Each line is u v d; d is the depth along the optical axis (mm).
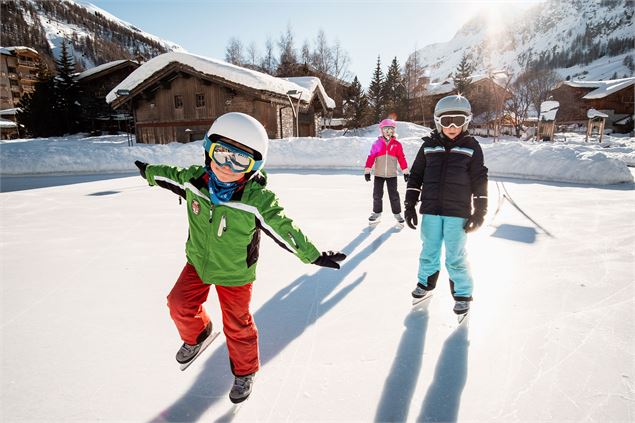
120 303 2709
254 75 16078
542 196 6809
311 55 43750
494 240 4145
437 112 2473
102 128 34594
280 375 1908
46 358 2047
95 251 3910
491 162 10164
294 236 1572
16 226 4961
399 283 3086
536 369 1926
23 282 3098
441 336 2264
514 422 1579
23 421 1597
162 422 1598
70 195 7457
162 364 1997
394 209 4988
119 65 34031
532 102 42000
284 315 2547
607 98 43250
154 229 4801
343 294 2877
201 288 1824
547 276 3133
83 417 1623
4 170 11172
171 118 18406
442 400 1718
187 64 16594
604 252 3691
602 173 8375
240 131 1478
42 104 31844
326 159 12641
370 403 1706
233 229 1618
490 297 2771
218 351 2125
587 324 2354
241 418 1621
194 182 1664
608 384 1801
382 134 4973
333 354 2088
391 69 46500
